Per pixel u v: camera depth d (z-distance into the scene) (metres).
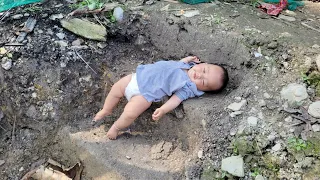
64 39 1.27
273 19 1.35
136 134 1.20
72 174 1.14
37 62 1.22
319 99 1.13
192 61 1.24
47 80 1.21
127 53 1.30
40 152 1.20
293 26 1.32
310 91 1.15
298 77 1.17
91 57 1.25
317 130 1.08
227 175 1.06
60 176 1.14
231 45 1.24
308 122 1.10
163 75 1.15
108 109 1.18
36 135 1.21
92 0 1.36
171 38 1.31
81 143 1.17
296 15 1.39
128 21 1.33
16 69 1.21
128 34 1.32
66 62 1.23
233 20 1.31
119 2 1.38
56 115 1.21
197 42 1.28
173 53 1.31
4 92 1.21
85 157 1.15
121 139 1.18
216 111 1.13
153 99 1.14
